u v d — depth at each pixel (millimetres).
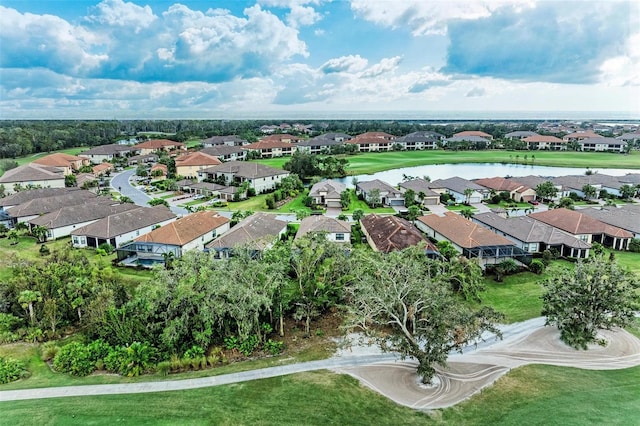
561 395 27078
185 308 34312
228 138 197250
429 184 95875
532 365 31047
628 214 67375
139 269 52375
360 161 156375
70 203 79625
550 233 58750
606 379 29000
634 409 25156
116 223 63719
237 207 89312
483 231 55281
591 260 36719
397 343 30984
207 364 32312
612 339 34844
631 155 168875
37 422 24672
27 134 179000
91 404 26609
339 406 26406
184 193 104750
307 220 66812
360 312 30125
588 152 181375
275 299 35875
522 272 50219
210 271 34250
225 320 35688
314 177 114812
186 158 135250
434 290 29562
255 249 44969
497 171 139750
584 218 64562
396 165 145875
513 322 38031
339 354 33281
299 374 30250
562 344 34062
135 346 32344
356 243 62219
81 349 32656
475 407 26266
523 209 86375
